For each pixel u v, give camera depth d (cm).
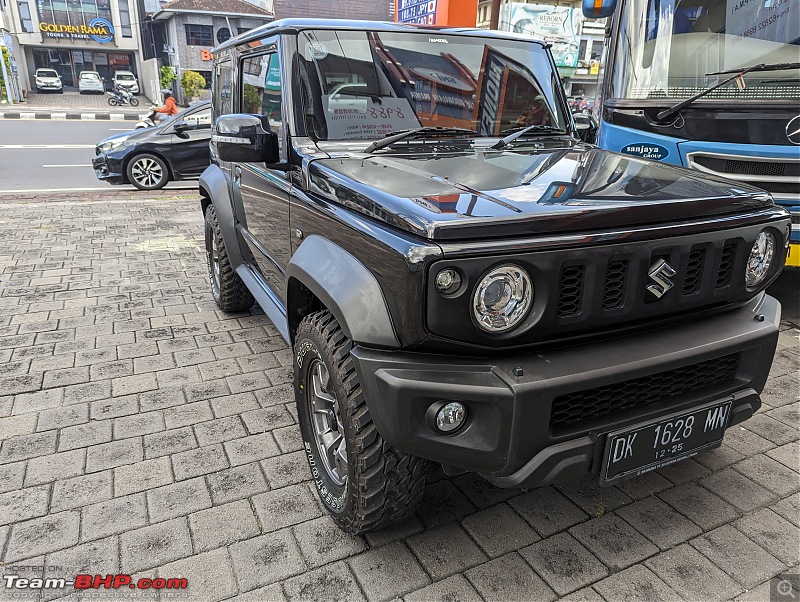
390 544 232
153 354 397
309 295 257
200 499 257
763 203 227
